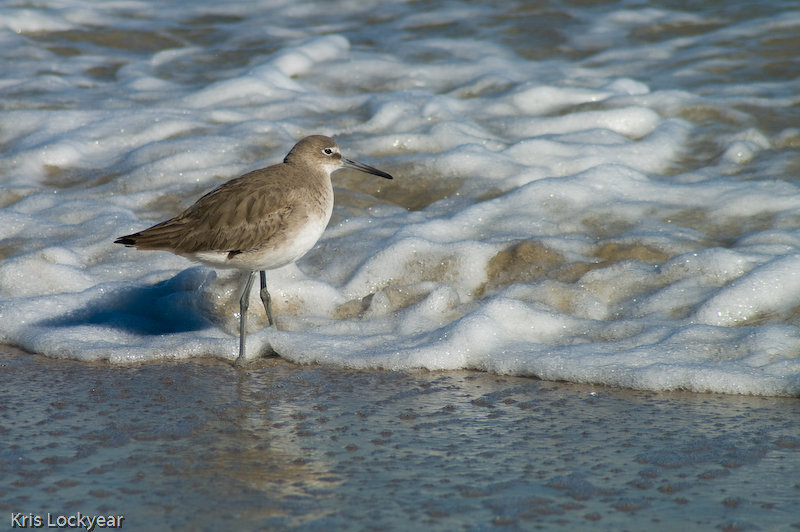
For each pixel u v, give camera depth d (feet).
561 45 68.33
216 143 52.75
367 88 63.00
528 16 74.13
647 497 21.26
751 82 58.80
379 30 73.92
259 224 32.89
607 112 54.08
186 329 37.19
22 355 34.81
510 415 27.40
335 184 48.62
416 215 44.70
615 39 68.64
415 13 76.95
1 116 57.26
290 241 33.53
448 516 20.36
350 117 57.36
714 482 22.07
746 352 30.94
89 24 76.48
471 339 33.32
